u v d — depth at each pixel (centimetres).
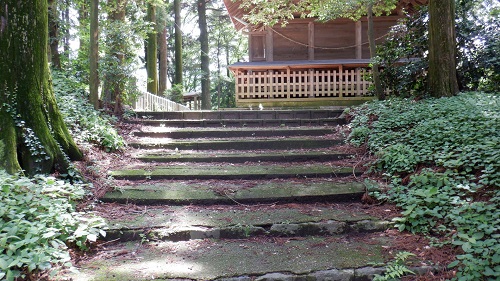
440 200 404
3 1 457
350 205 456
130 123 773
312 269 314
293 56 1432
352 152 618
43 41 492
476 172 456
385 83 944
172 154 624
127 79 803
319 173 539
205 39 2519
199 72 2456
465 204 378
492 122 541
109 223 390
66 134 521
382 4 1038
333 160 610
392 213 423
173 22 2619
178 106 1491
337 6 977
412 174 490
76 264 322
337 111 842
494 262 291
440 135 549
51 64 905
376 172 531
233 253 350
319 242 373
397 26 940
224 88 3419
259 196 464
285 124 795
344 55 1423
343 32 1423
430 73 825
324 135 720
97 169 514
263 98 1255
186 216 418
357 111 791
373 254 341
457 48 866
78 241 335
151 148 665
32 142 454
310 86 1238
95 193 459
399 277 303
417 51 911
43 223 321
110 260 334
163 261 333
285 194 469
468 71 860
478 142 502
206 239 382
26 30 470
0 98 452
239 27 1534
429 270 310
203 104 2492
